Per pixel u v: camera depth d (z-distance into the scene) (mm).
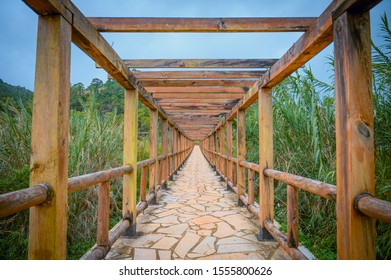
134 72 3744
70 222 3445
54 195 1452
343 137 1404
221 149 8578
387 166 2707
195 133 17203
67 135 1578
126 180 3246
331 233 3320
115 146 4723
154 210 4512
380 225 2688
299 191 3816
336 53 1478
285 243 2424
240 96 4918
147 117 14867
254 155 5754
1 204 1058
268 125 3250
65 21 1565
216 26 2180
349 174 1341
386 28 2809
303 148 4164
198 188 6902
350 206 1328
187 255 2645
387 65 2834
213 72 3678
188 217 4062
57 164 1467
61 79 1509
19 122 3572
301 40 2062
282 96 4832
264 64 3092
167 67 3125
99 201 2389
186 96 5059
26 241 2764
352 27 1384
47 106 1481
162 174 6750
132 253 2689
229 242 3012
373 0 1283
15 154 3365
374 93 2918
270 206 3098
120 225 2902
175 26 2182
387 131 2707
